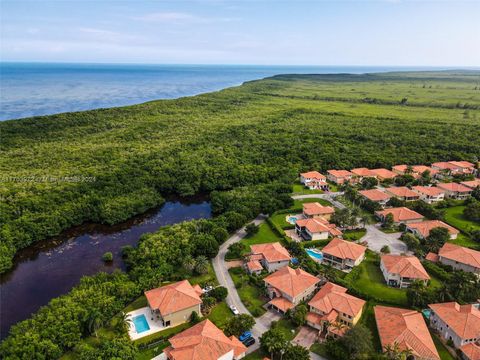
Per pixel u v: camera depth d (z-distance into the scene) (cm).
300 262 10050
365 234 11869
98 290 8631
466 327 7144
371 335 7369
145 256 10175
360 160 18750
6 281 9919
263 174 16900
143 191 14950
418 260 9819
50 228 12112
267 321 8006
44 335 7194
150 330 7700
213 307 8462
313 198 15000
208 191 16525
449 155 19188
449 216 13125
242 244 10819
